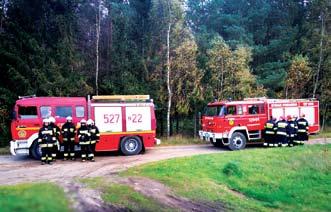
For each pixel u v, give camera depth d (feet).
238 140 64.64
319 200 41.37
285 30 120.57
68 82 79.97
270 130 64.13
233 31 109.19
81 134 51.62
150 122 59.72
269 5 126.93
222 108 64.18
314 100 70.54
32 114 52.90
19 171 44.09
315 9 117.70
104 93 87.66
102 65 90.48
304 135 64.95
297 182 46.62
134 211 29.45
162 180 39.14
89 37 91.50
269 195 41.22
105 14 94.94
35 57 81.35
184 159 49.34
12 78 77.10
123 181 37.17
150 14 94.68
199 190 38.22
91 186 33.55
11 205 15.57
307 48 115.34
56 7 92.79
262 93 94.79
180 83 87.20
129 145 58.54
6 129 75.25
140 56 94.68
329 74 107.65
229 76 91.76
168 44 87.97
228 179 43.96
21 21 86.63
